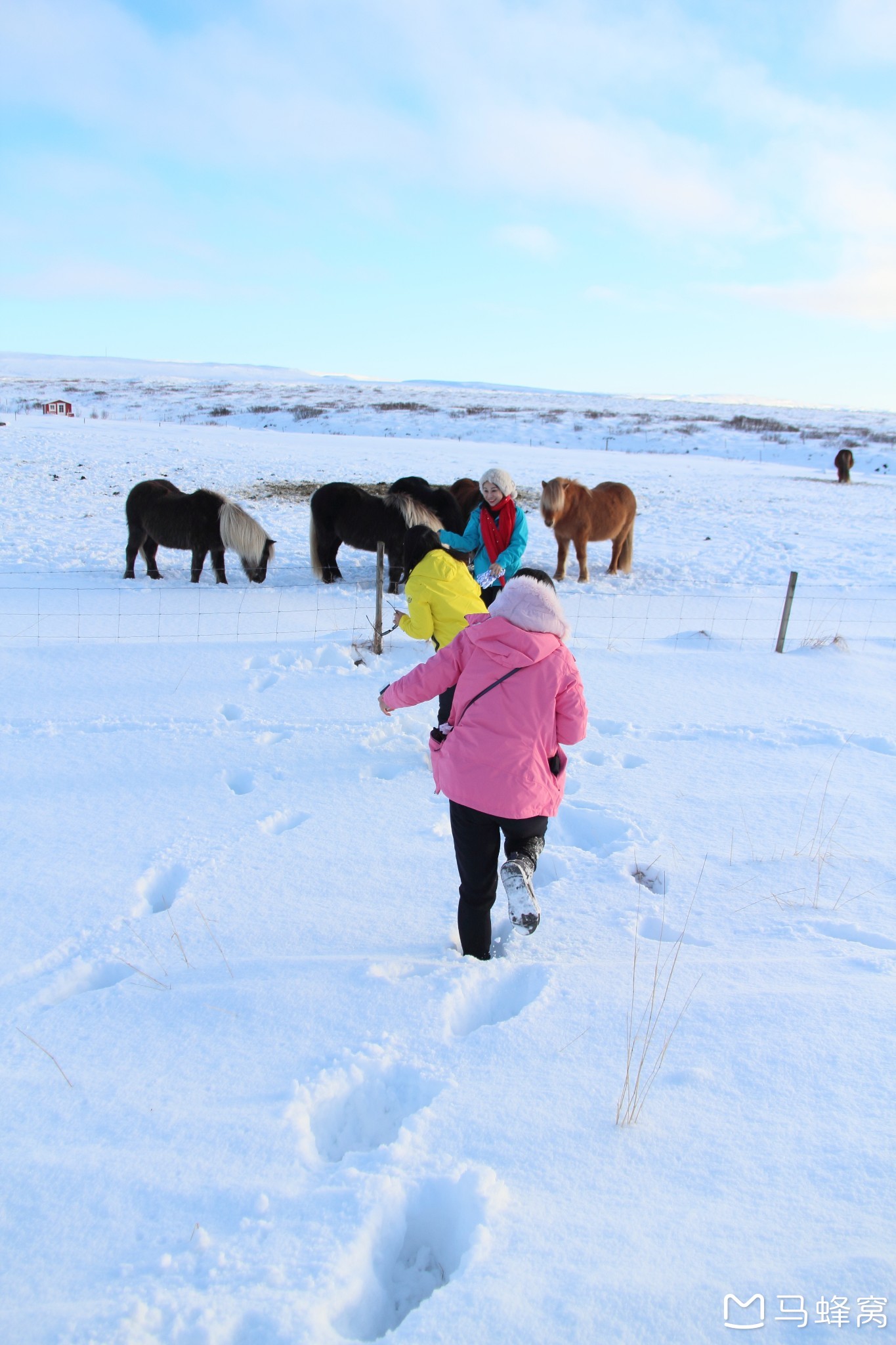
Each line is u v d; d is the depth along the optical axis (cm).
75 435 2536
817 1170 200
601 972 284
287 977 278
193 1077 233
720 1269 171
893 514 1822
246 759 482
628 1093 226
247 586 962
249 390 7250
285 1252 174
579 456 2948
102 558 1077
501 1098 223
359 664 668
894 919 328
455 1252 186
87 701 565
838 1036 250
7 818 401
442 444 3147
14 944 301
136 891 339
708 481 2325
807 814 428
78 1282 169
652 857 379
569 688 279
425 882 351
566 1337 156
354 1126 227
